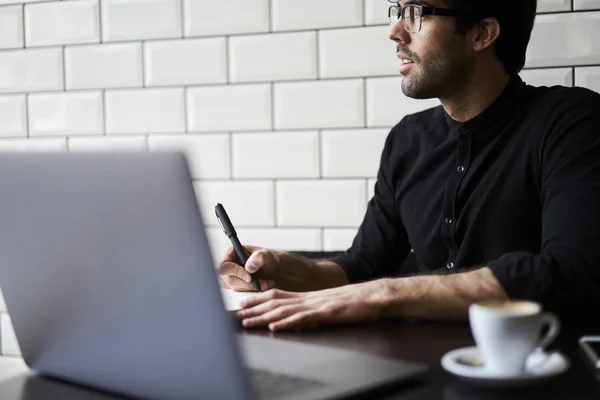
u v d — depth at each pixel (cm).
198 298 78
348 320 125
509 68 179
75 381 99
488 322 88
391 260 201
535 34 228
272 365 98
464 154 179
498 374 88
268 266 163
